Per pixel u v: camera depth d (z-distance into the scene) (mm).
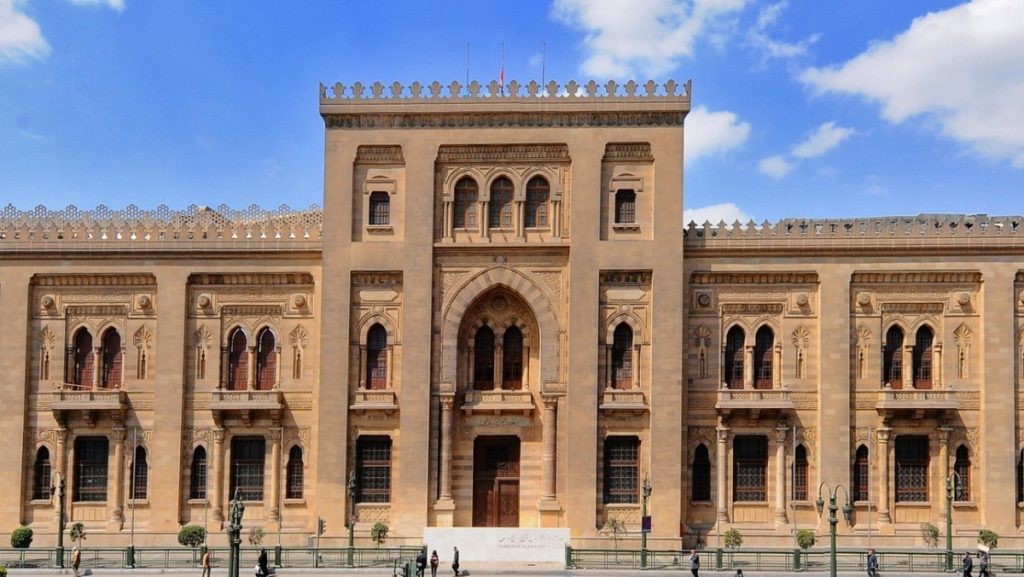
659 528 60344
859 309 62781
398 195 62969
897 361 62844
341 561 55250
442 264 62594
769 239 62656
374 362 63031
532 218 63000
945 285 62781
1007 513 61000
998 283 62188
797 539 59094
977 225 62344
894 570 53281
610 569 53312
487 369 63594
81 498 63656
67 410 63219
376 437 62375
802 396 62406
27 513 63500
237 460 63656
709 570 53000
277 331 64062
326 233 62469
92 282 64688
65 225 64312
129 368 64062
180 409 63094
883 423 61844
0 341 64062
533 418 62469
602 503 61094
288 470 63125
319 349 62812
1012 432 61406
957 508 61375
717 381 62625
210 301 64312
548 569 54031
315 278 63844
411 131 62906
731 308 63125
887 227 63531
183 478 63094
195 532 60188
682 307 62000
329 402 61750
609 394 61312
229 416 63344
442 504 60906
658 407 61125
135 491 63219
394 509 61344
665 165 62156
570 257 61844
